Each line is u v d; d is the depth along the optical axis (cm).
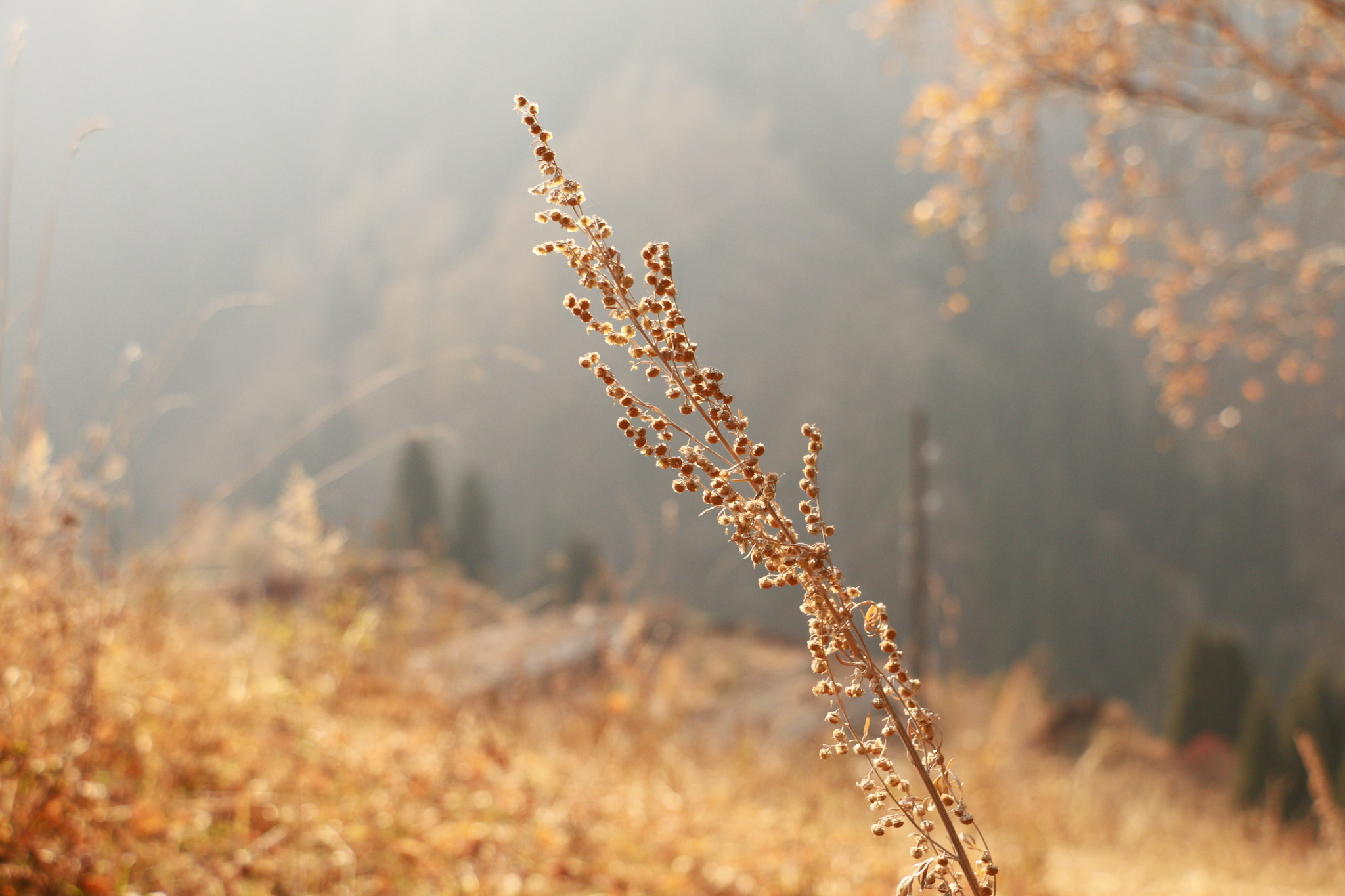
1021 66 646
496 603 555
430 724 395
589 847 312
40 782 219
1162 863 559
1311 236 652
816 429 91
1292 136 604
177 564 330
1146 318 730
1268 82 582
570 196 88
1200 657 2706
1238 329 688
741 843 361
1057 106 685
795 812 411
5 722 227
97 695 260
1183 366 709
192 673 323
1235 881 523
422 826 287
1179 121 671
